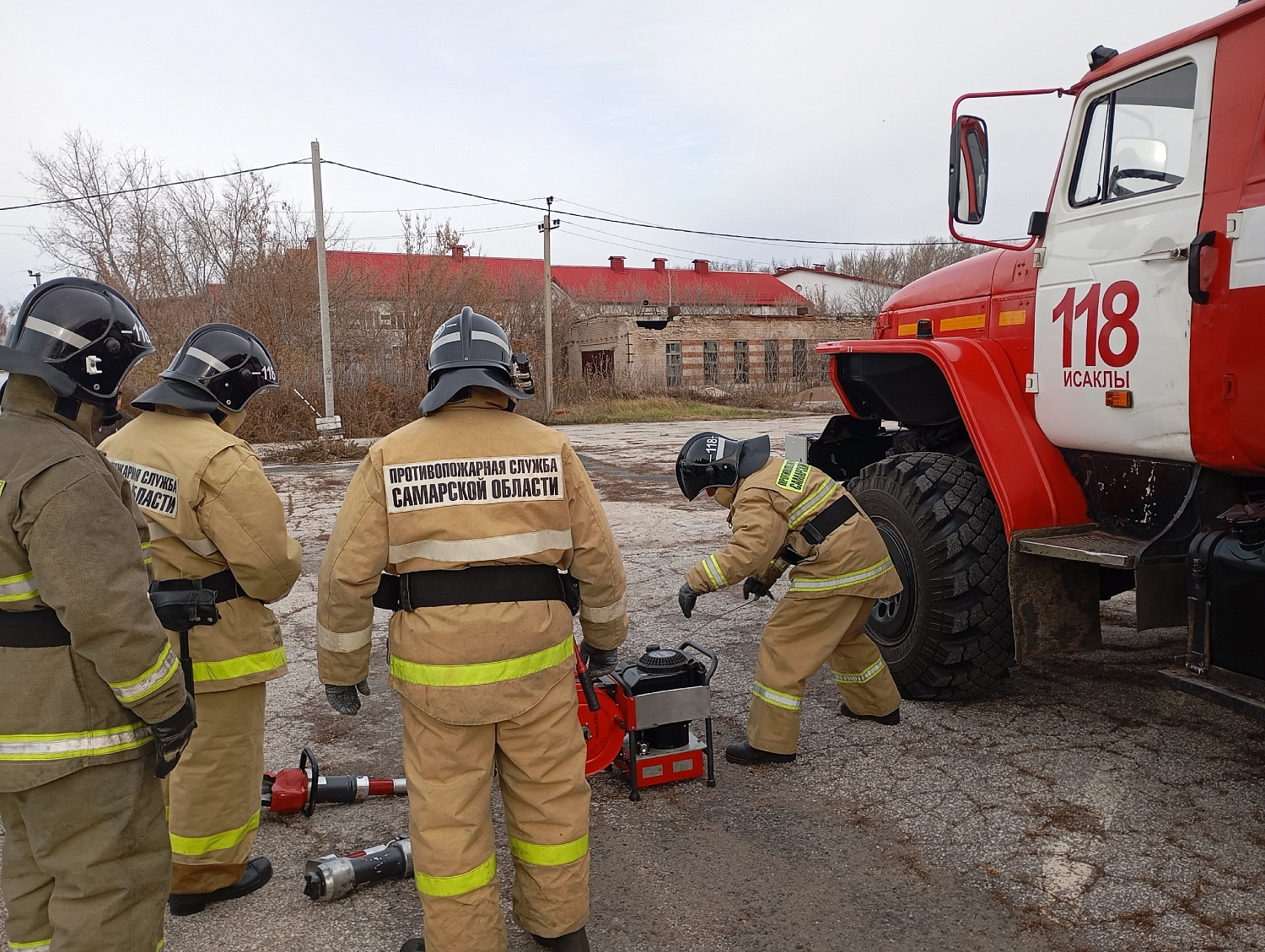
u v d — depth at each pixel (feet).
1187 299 10.32
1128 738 12.48
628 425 78.13
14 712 6.03
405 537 7.43
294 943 8.43
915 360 14.80
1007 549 12.76
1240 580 9.53
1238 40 9.83
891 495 13.74
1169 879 9.09
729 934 8.43
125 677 6.02
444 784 7.44
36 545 5.83
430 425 7.79
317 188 60.75
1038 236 12.67
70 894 6.22
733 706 14.21
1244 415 9.73
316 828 10.62
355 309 79.46
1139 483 11.64
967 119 12.09
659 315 141.49
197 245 88.02
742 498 11.51
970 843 9.91
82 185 86.69
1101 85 11.56
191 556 8.46
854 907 8.81
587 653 8.74
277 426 65.10
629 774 11.28
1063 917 8.54
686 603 11.46
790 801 11.03
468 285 86.89
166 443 8.46
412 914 8.90
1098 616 12.61
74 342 6.23
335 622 7.61
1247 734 12.53
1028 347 12.94
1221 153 9.93
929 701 13.98
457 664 7.31
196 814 8.66
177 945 8.39
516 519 7.58
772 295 159.63
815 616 11.71
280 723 13.78
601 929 8.54
